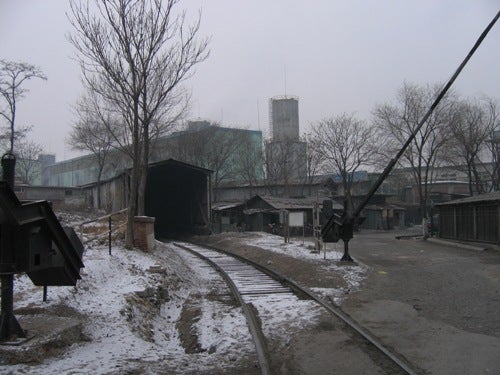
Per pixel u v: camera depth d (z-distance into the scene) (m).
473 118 41.62
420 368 6.29
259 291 13.77
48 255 6.75
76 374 5.66
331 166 54.44
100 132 45.91
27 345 6.15
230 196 60.25
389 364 6.54
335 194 56.94
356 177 66.62
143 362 6.46
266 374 6.03
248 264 21.05
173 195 47.25
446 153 50.84
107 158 57.59
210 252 27.36
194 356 7.10
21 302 8.33
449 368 6.24
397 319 9.16
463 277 14.03
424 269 16.06
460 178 74.69
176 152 54.34
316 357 6.99
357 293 12.10
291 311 10.23
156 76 18.06
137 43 16.75
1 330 6.34
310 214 43.53
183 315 11.01
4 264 6.09
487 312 9.49
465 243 25.75
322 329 8.61
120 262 13.42
